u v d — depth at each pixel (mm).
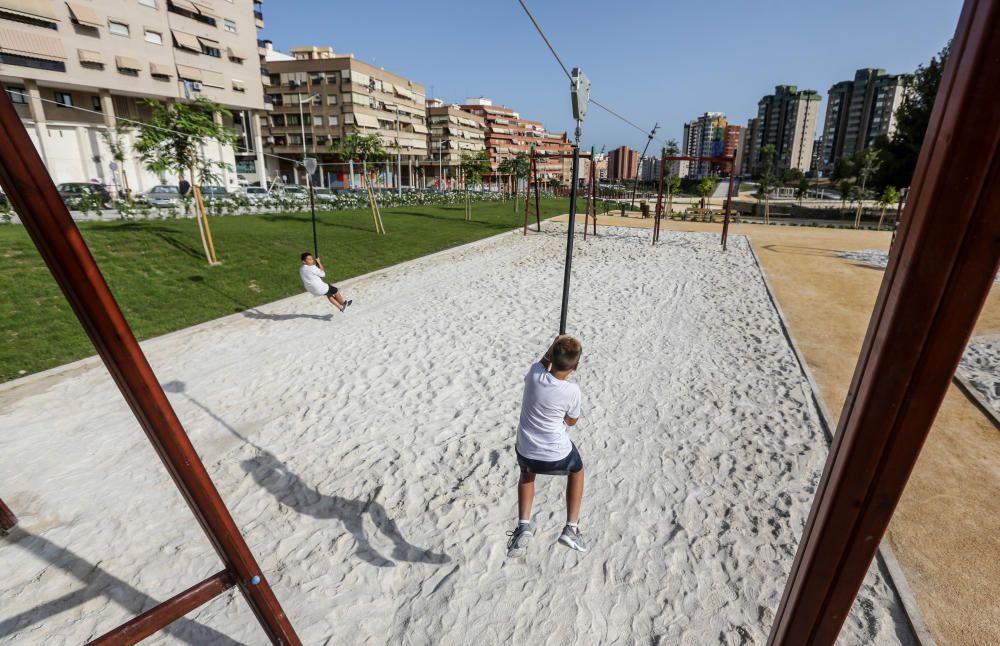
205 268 12336
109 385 6684
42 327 8195
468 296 11766
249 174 57188
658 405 6344
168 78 40344
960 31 1094
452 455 5215
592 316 10203
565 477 4836
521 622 3301
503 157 111312
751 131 180750
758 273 14734
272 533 4121
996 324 9258
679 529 4117
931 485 4512
